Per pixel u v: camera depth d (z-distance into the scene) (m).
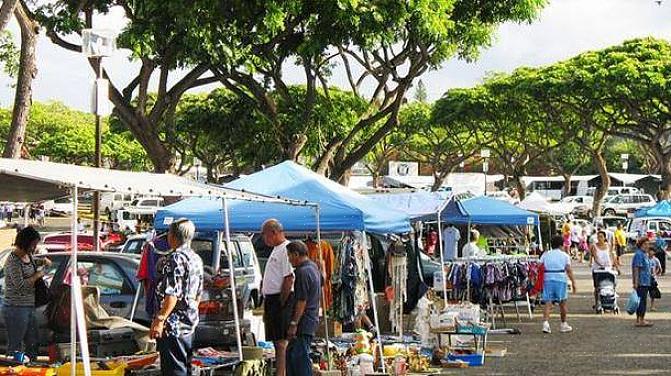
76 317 8.33
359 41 25.64
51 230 40.03
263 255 18.92
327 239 17.52
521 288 19.58
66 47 23.44
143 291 13.52
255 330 14.59
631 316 21.31
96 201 20.66
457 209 20.14
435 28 26.14
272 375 12.05
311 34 25.92
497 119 57.28
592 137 59.72
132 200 52.47
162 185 9.33
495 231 26.08
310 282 11.18
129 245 18.28
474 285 19.06
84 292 11.34
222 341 13.28
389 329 17.20
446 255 23.89
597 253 22.00
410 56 29.94
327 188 13.24
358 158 31.97
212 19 24.38
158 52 24.97
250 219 12.95
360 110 33.91
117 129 44.28
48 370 9.48
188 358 9.56
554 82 48.12
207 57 25.00
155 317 9.41
